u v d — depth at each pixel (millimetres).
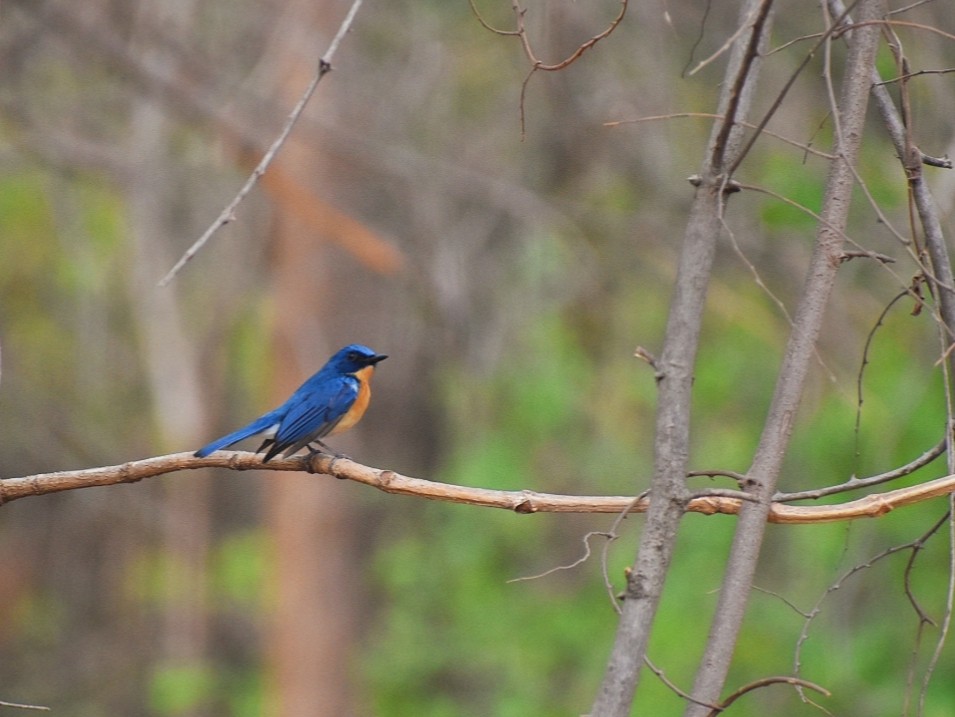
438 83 14711
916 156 5793
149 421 22188
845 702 11406
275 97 14281
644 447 16391
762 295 13789
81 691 23578
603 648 16203
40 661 23750
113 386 22031
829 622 11805
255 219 17031
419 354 16609
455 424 17203
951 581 5277
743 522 5305
